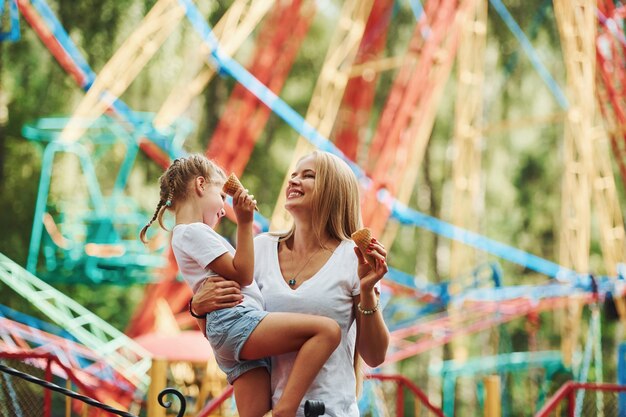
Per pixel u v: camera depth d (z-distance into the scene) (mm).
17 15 14164
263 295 4000
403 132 16234
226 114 17219
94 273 15922
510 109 22891
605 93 17938
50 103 19812
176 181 4305
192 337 13320
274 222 15531
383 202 15797
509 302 16844
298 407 3760
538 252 23625
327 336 3715
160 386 9250
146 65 19703
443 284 16844
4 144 19828
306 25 17719
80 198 19750
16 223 19609
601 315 21156
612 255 17203
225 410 12312
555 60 22609
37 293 14492
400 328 17281
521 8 22406
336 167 4102
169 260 15414
